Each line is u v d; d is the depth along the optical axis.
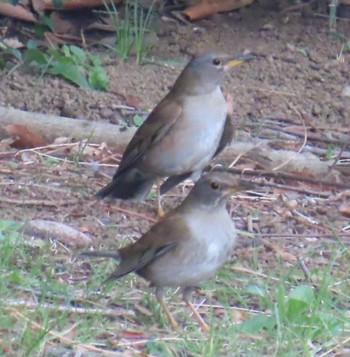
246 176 13.26
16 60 15.40
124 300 9.84
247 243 11.43
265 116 14.94
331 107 15.30
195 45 16.52
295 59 16.33
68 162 13.15
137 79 15.38
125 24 16.02
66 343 8.86
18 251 10.48
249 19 17.27
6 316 9.03
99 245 10.99
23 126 13.39
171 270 9.23
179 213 9.27
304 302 9.38
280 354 8.80
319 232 11.91
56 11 16.61
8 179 12.45
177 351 8.91
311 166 13.69
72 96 14.65
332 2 17.05
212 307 9.80
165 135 11.83
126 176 12.13
